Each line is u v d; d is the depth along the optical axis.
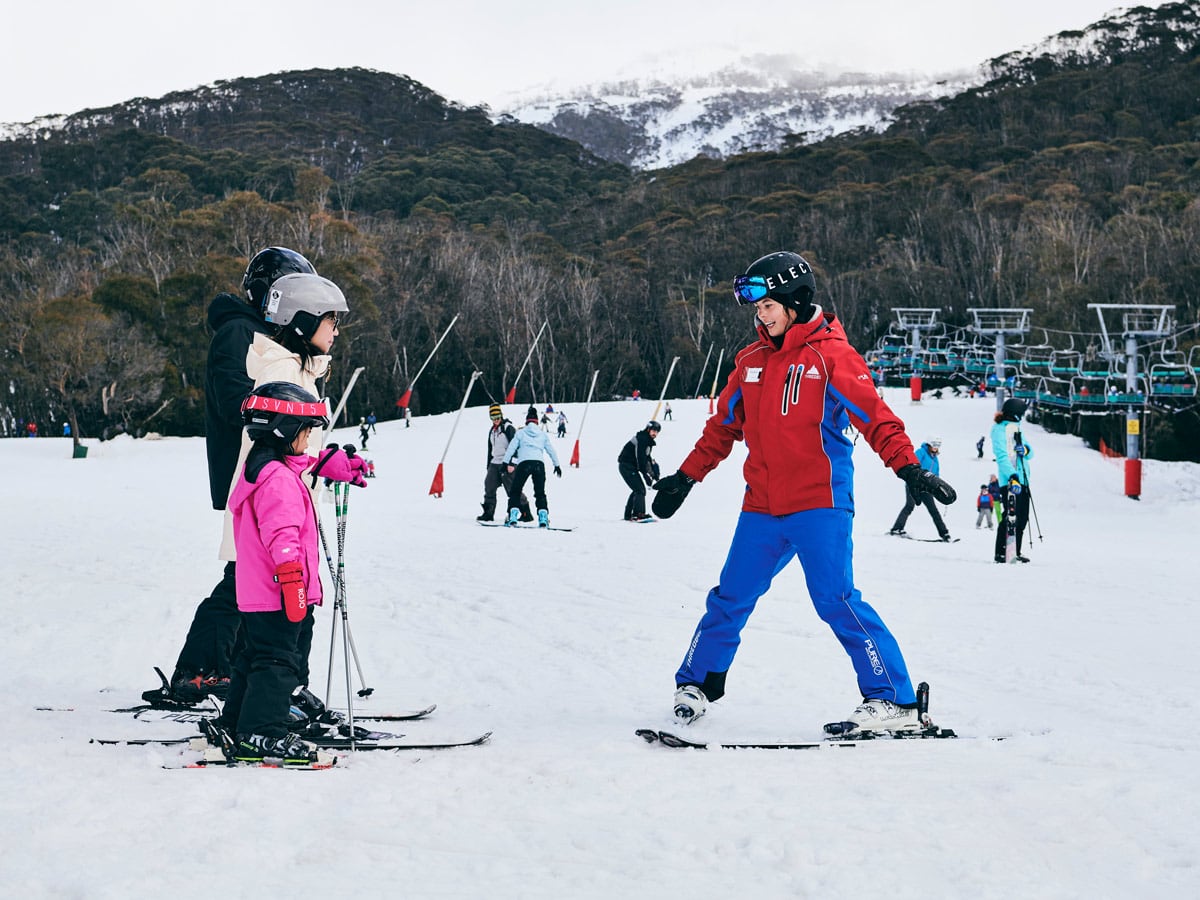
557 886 2.47
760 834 2.84
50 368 52.75
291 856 2.65
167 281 62.88
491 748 3.94
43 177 145.75
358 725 4.51
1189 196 85.62
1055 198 101.56
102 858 2.56
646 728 4.43
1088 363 50.06
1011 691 5.36
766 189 148.00
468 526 16.25
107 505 20.92
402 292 84.31
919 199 118.31
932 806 3.09
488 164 169.50
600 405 58.97
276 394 3.92
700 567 10.77
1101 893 2.42
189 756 3.84
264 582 3.84
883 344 71.44
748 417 4.57
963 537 17.91
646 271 103.94
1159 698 5.07
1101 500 32.41
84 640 6.80
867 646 4.32
